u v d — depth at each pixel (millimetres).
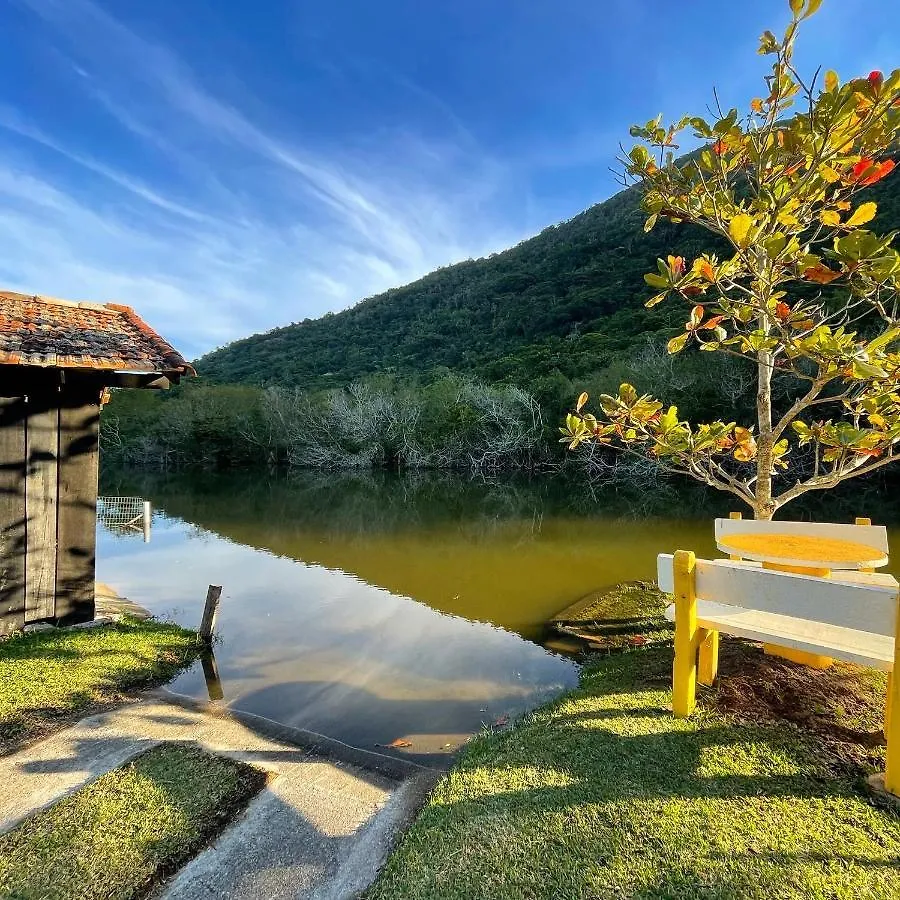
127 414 36750
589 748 2711
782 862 1932
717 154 3781
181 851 2229
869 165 3186
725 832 2082
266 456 36781
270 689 4188
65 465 4871
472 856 2064
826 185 3234
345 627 5754
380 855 2215
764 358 3824
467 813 2312
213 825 2391
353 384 39719
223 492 21531
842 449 3533
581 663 4516
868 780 2361
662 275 3580
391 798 2625
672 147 3896
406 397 34250
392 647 5129
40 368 4648
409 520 13953
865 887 1820
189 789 2633
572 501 17688
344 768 2887
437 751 3268
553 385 29594
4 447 4531
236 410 36250
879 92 2943
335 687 4238
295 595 7117
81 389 4934
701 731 2781
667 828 2115
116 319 5508
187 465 36594
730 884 1851
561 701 3422
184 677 4371
